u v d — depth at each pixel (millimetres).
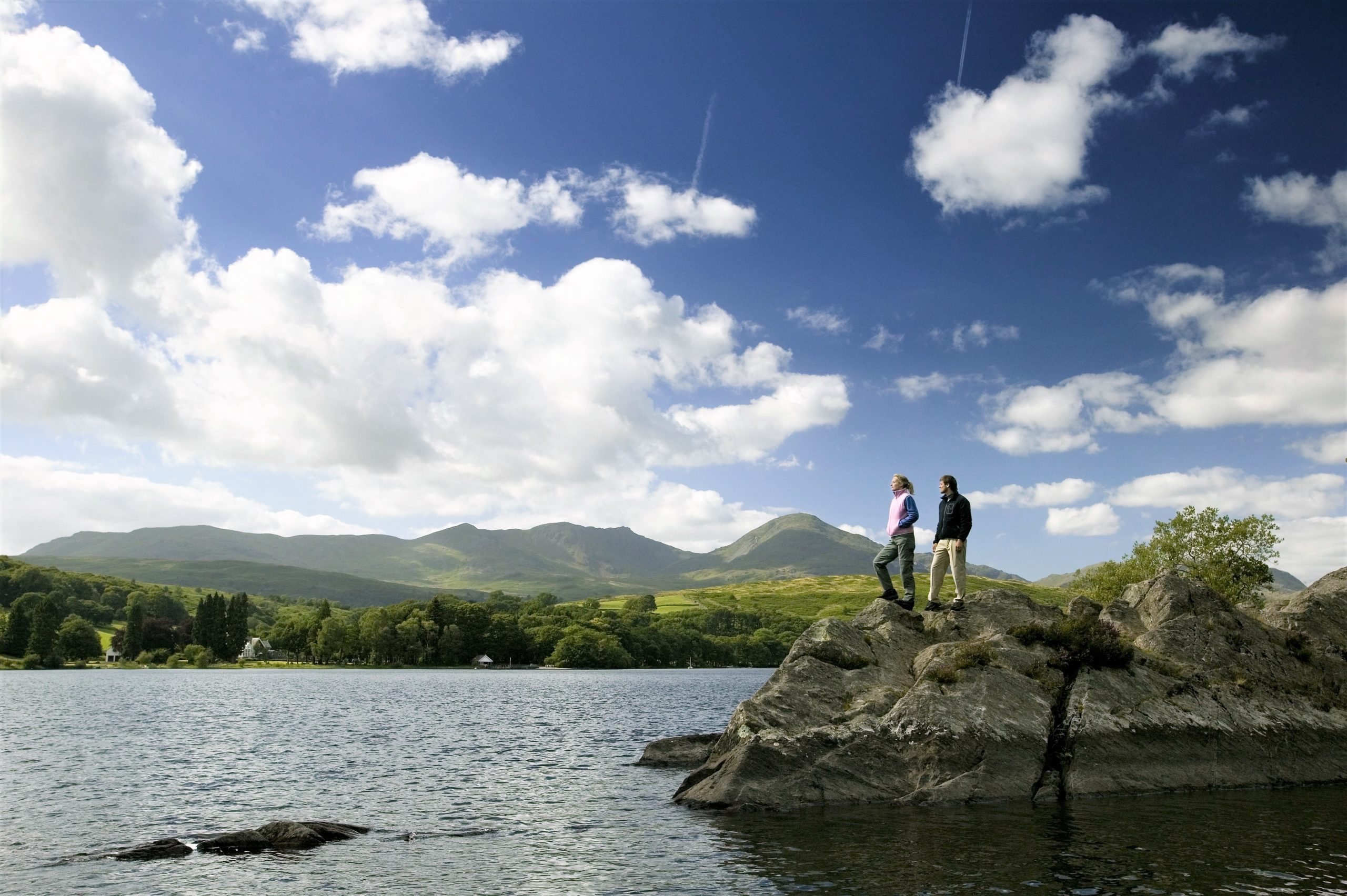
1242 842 20750
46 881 19969
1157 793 26812
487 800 31656
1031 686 28156
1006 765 26422
